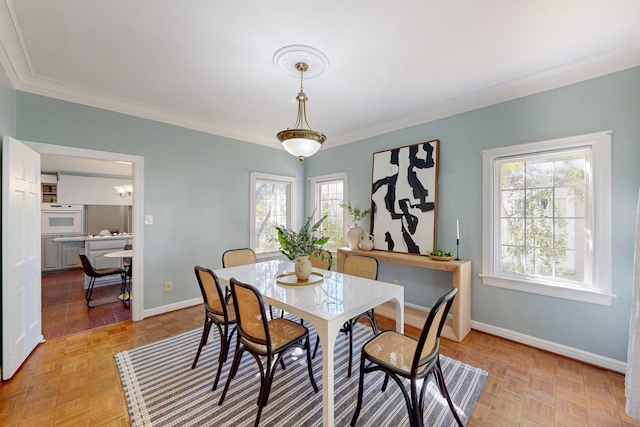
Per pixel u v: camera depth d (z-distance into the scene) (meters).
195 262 3.59
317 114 3.32
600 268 2.13
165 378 2.00
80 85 2.59
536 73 2.33
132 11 1.63
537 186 2.50
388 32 1.82
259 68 2.28
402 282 3.45
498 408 1.70
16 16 1.66
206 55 2.09
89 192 6.27
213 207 3.76
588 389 1.88
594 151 2.16
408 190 3.32
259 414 1.53
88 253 4.56
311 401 1.76
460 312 2.59
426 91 2.69
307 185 4.86
